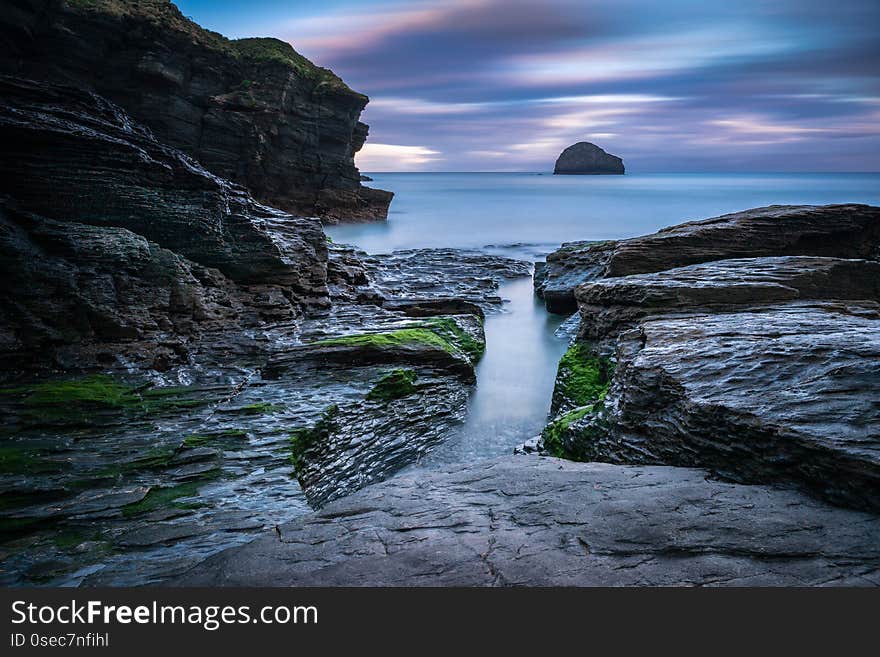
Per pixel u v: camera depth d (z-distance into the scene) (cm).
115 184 1579
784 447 673
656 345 1035
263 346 1520
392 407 1359
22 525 788
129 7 4256
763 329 1029
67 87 1648
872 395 715
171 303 1501
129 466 952
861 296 1457
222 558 579
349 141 5812
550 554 530
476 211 7712
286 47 6019
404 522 620
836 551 506
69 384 1206
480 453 1306
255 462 996
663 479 711
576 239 5184
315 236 2058
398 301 2173
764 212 2153
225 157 4822
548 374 1800
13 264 1280
